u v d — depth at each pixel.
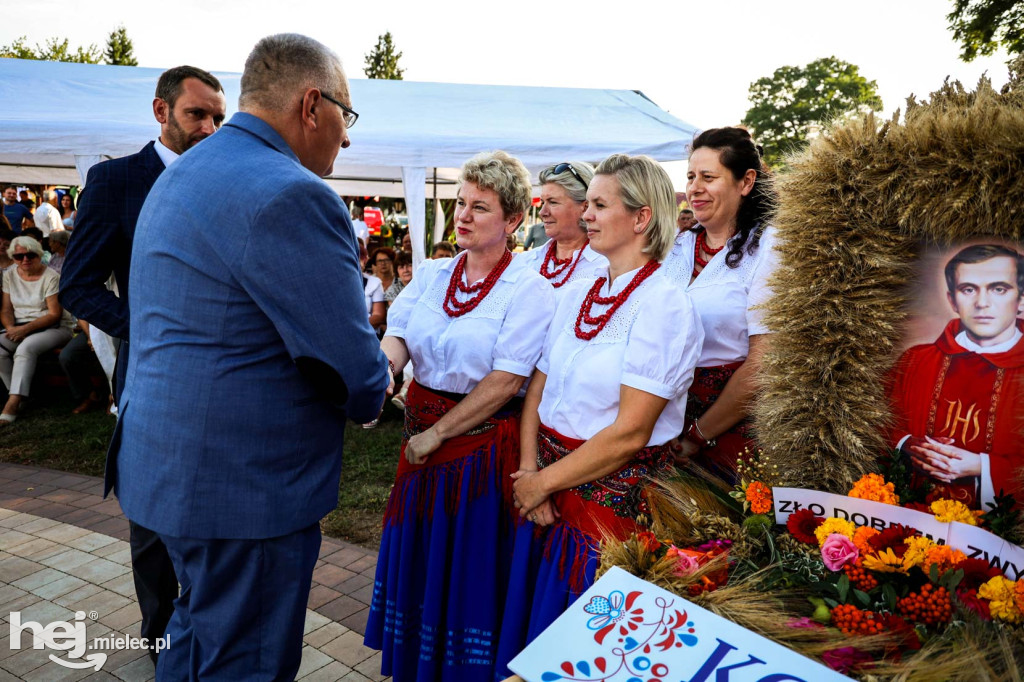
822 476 1.31
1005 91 1.17
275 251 1.39
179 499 1.48
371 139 6.76
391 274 6.12
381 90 8.58
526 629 1.80
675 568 1.24
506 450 2.00
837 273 1.26
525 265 2.05
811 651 1.07
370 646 2.17
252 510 1.49
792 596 1.20
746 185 1.98
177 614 1.78
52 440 5.04
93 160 6.56
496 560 1.98
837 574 1.20
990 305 1.12
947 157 1.12
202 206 1.44
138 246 1.55
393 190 11.42
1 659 2.38
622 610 1.17
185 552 1.54
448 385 2.04
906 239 1.19
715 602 1.18
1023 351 1.10
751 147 1.97
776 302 1.35
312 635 2.60
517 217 2.04
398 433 5.28
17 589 2.85
